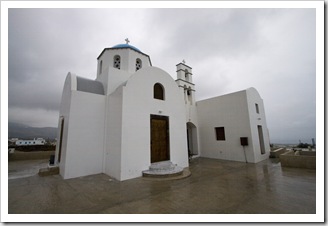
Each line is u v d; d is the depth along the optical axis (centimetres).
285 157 864
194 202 404
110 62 1038
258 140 1105
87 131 706
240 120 1081
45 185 545
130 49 1073
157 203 399
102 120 765
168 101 859
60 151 789
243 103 1079
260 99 1297
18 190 497
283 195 445
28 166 898
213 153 1213
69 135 651
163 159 788
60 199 427
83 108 708
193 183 572
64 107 818
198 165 930
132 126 670
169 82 890
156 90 835
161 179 614
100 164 727
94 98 753
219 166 897
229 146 1123
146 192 479
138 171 659
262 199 418
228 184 559
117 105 689
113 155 667
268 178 633
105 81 841
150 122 754
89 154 698
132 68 1060
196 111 1373
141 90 736
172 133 841
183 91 1318
